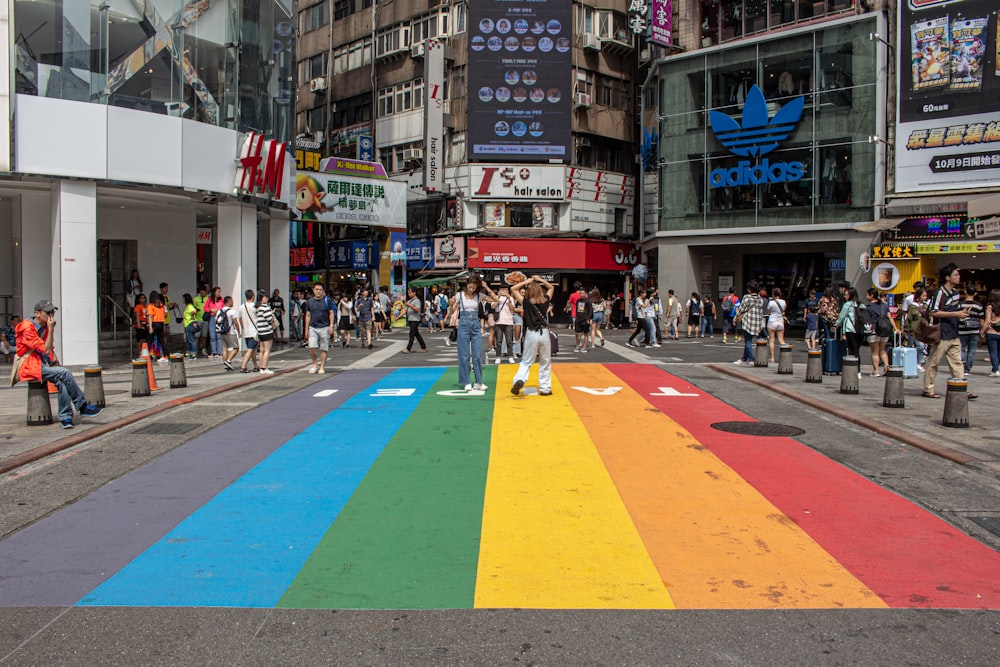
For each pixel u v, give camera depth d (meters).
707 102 34.06
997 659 4.14
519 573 5.35
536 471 8.03
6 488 7.67
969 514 6.64
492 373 16.44
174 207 23.66
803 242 32.47
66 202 18.20
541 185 40.66
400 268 38.38
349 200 35.34
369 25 46.47
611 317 40.28
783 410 11.73
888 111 29.00
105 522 6.57
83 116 18.20
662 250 35.28
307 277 47.28
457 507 6.84
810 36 31.09
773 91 32.28
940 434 9.59
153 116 19.33
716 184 33.75
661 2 34.81
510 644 4.32
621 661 4.12
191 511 6.83
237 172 21.66
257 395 13.53
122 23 18.86
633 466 8.23
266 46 23.95
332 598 4.96
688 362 19.05
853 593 5.01
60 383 10.62
